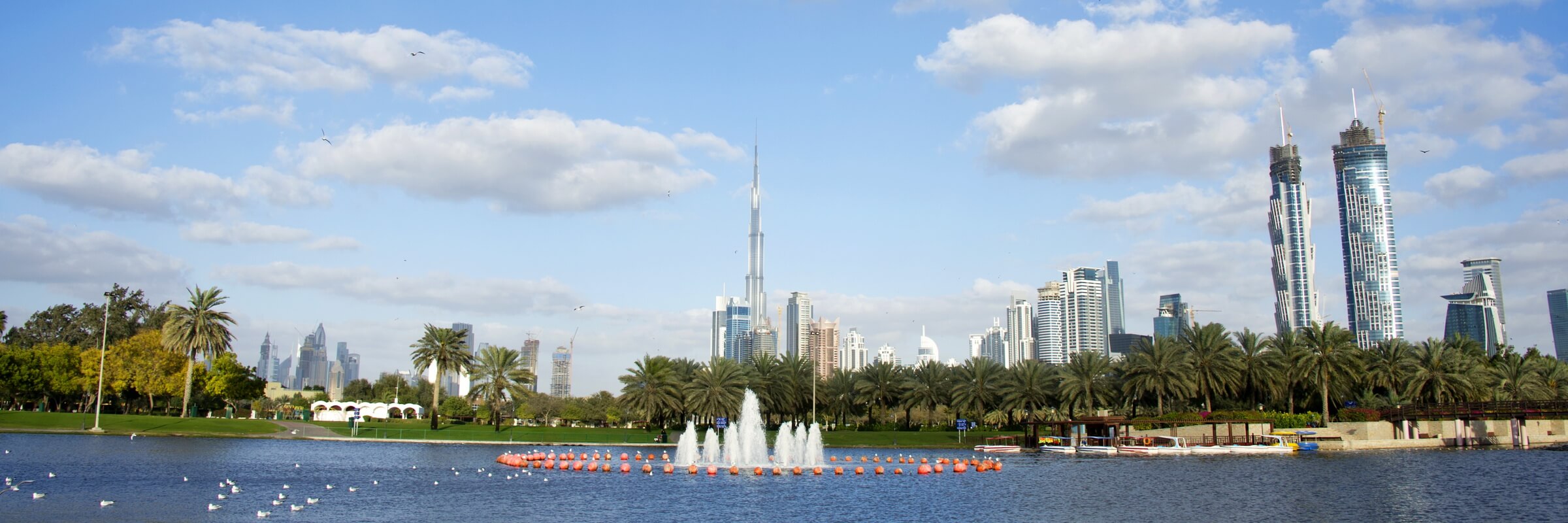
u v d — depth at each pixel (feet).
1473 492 218.38
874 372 504.02
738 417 440.45
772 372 489.26
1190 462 325.42
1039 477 263.90
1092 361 445.37
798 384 493.36
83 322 587.27
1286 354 433.07
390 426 480.23
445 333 463.83
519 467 287.07
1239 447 381.19
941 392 495.00
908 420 506.48
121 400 533.14
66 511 169.17
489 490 221.25
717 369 443.32
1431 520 177.17
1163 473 276.82
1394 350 451.12
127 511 170.81
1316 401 469.98
